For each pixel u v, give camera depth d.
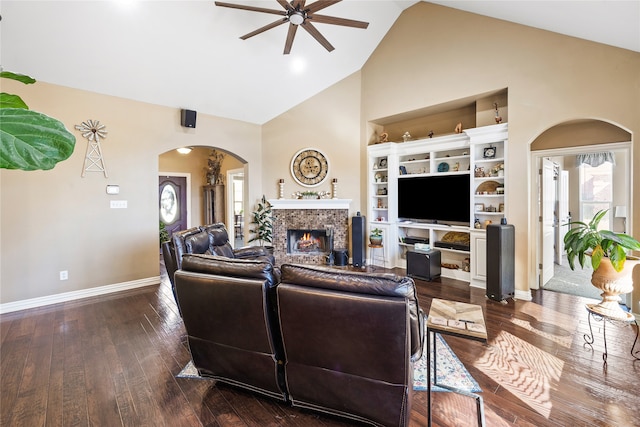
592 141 3.71
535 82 3.66
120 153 4.08
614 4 2.27
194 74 4.16
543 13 3.09
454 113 4.96
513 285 3.82
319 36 3.35
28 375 2.17
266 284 1.72
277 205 5.61
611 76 3.14
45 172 3.58
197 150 7.77
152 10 3.27
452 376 2.16
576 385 2.04
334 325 1.53
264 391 1.91
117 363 2.34
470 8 3.97
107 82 3.80
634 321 2.30
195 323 1.94
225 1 3.44
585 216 5.80
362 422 1.73
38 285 3.55
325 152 5.68
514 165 3.85
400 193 5.39
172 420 1.74
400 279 1.51
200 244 3.41
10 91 3.33
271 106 5.39
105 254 4.01
